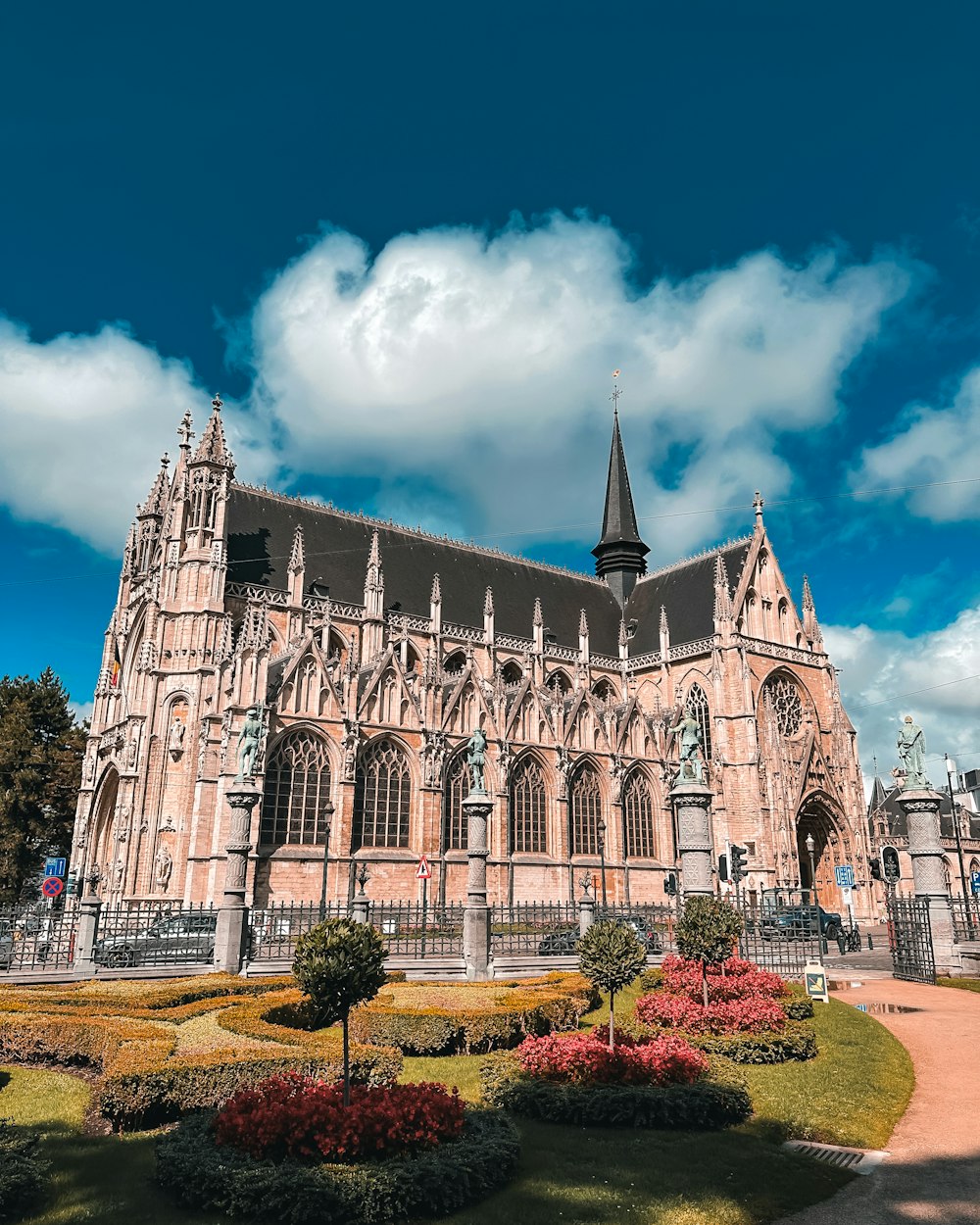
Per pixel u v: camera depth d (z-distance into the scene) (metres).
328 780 64.50
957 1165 14.79
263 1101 14.25
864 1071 20.94
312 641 65.94
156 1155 13.66
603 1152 15.27
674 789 32.97
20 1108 18.02
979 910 54.31
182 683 68.38
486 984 30.72
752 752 84.06
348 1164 12.97
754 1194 13.38
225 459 74.56
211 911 41.28
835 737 93.06
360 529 89.19
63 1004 25.09
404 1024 22.42
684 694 92.06
